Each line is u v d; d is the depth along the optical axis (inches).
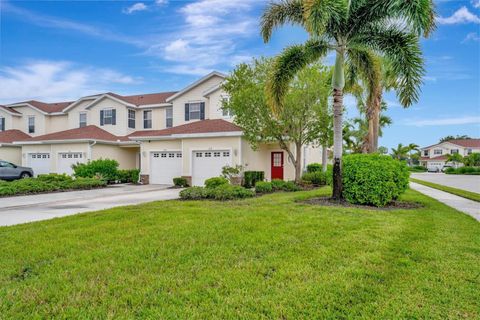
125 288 137.9
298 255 177.6
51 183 583.8
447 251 184.2
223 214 296.2
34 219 317.1
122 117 879.7
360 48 374.3
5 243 209.8
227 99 689.6
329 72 504.7
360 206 343.6
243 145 622.8
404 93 346.0
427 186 745.0
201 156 652.7
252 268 159.3
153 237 216.8
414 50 340.5
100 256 179.2
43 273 157.1
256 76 559.8
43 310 120.0
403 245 194.5
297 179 554.6
